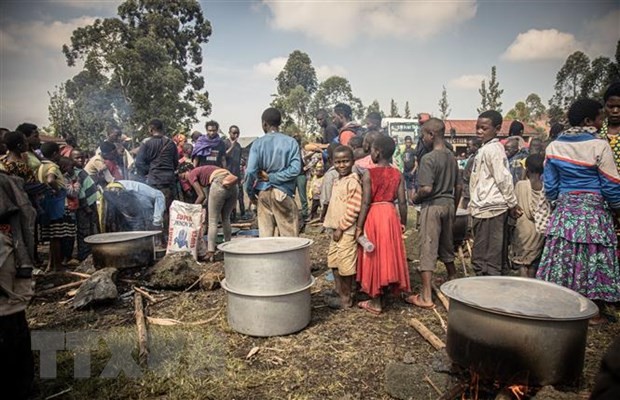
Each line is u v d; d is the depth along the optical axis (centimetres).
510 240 529
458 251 609
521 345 239
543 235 472
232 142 1045
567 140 378
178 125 3416
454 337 267
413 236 721
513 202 434
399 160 1299
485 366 249
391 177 427
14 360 280
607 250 364
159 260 570
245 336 383
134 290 501
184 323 414
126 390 300
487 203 441
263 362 337
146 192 670
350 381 309
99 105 3238
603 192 362
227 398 290
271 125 533
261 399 288
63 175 643
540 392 239
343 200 427
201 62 4300
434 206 439
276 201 525
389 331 391
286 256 372
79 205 671
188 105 3572
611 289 362
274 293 370
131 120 3266
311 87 8944
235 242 416
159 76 3297
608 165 354
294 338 378
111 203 677
